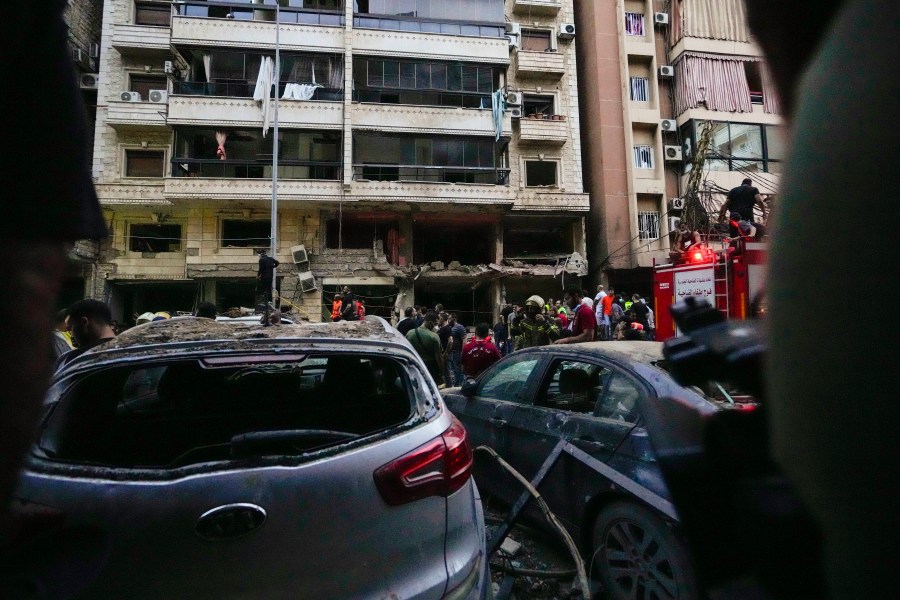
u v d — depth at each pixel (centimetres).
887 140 23
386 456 170
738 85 1845
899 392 21
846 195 25
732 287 570
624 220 1848
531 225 1927
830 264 25
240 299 1795
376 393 298
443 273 1723
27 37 54
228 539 146
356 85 1681
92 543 134
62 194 56
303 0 1747
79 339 307
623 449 260
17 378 50
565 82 1892
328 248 1759
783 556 34
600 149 1880
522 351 388
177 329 216
